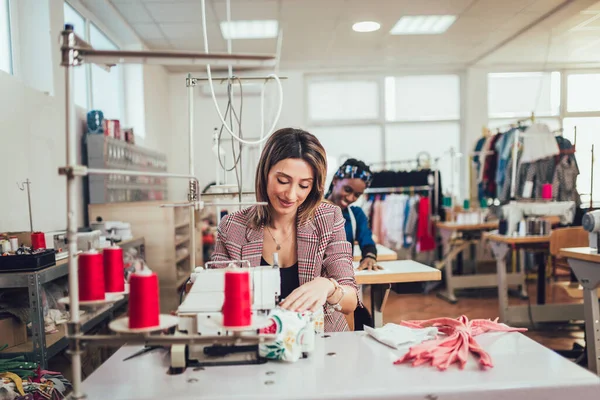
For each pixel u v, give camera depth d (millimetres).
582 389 1008
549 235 4031
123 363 1203
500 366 1107
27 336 2342
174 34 5332
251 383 1044
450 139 7223
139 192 4914
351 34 5434
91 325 2660
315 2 4434
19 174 2785
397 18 4926
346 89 7160
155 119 6055
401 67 7000
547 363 1120
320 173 1523
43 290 2398
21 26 3332
